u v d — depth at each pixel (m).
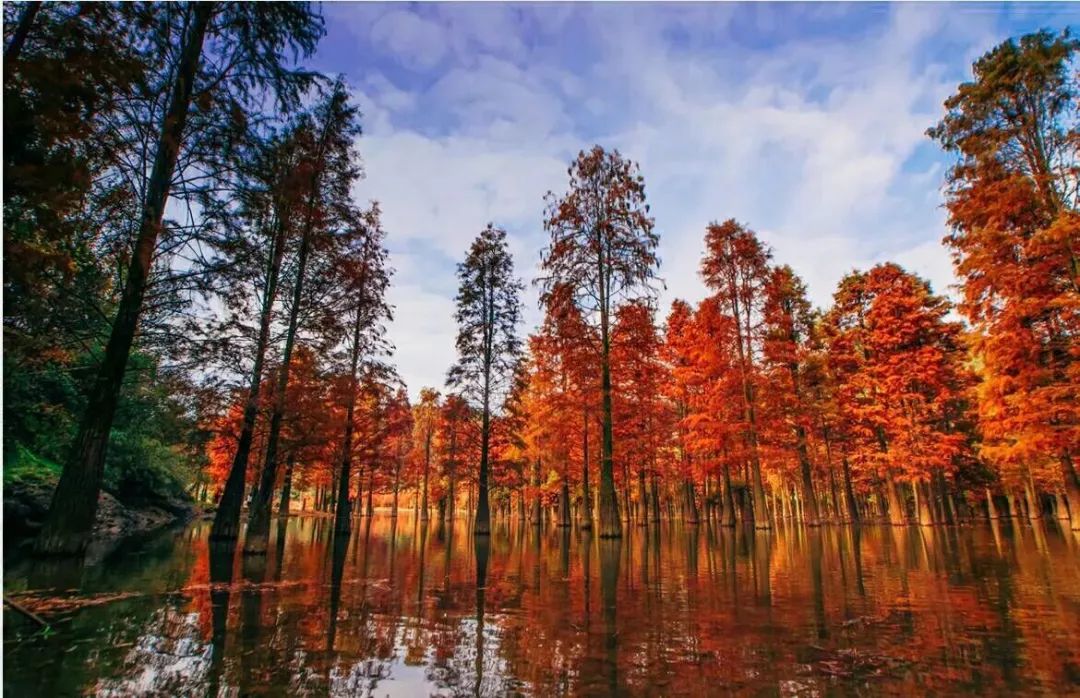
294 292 15.65
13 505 13.48
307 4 9.50
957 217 17.22
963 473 32.78
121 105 8.00
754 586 8.47
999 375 16.61
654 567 11.12
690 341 26.12
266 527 13.10
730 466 24.78
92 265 9.94
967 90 17.23
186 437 15.67
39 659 4.31
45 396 15.24
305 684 3.91
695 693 3.78
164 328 11.41
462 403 24.52
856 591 7.90
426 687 3.89
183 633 5.29
